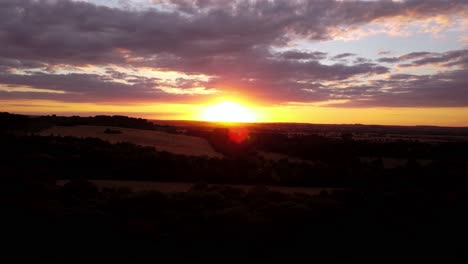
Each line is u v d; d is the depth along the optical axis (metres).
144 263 12.35
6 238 13.18
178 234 14.80
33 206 15.63
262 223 15.52
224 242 14.52
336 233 15.75
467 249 14.27
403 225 16.75
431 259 13.15
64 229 14.34
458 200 20.80
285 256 13.50
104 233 14.48
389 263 12.86
